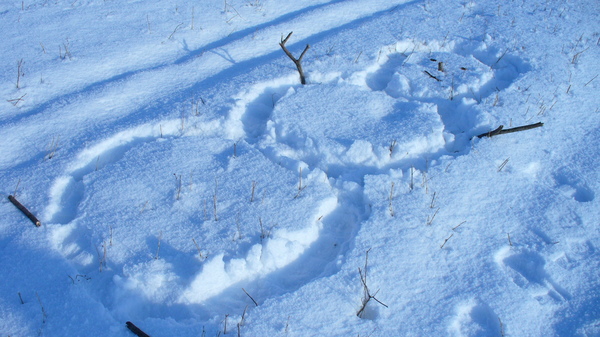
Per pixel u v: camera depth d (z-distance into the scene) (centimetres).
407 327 190
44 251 214
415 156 275
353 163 270
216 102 307
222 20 416
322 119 295
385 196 245
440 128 287
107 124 290
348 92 319
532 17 433
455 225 233
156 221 230
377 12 443
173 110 299
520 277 214
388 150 270
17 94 310
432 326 191
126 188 247
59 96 314
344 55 362
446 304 199
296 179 253
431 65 358
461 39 392
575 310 201
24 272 205
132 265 207
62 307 192
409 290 203
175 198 242
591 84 342
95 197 241
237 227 226
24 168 258
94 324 186
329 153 272
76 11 412
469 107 310
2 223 227
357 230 228
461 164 266
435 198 245
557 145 286
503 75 359
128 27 394
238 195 243
